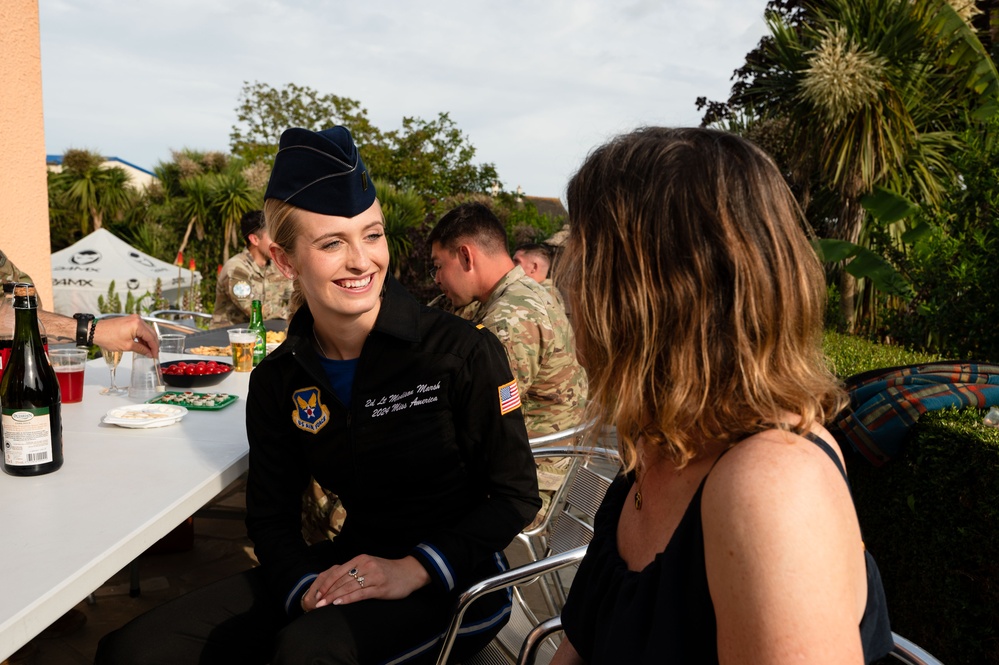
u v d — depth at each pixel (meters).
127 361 2.92
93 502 1.41
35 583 1.08
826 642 0.66
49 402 1.57
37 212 4.29
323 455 1.62
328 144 1.47
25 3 4.09
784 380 0.80
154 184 18.97
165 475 1.57
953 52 7.64
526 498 1.61
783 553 0.67
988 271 3.42
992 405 2.40
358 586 1.43
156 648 1.42
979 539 2.12
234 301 5.22
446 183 24.20
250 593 1.57
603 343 0.88
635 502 0.99
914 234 5.81
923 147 7.61
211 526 3.53
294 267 1.56
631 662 0.81
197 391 2.45
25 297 1.54
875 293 7.39
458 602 1.43
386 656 1.39
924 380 2.52
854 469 2.64
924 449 2.30
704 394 0.80
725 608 0.71
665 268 0.83
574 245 0.91
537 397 2.53
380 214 1.55
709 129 0.88
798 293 0.81
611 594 0.91
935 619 2.29
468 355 1.56
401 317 1.57
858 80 7.22
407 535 1.66
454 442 1.61
